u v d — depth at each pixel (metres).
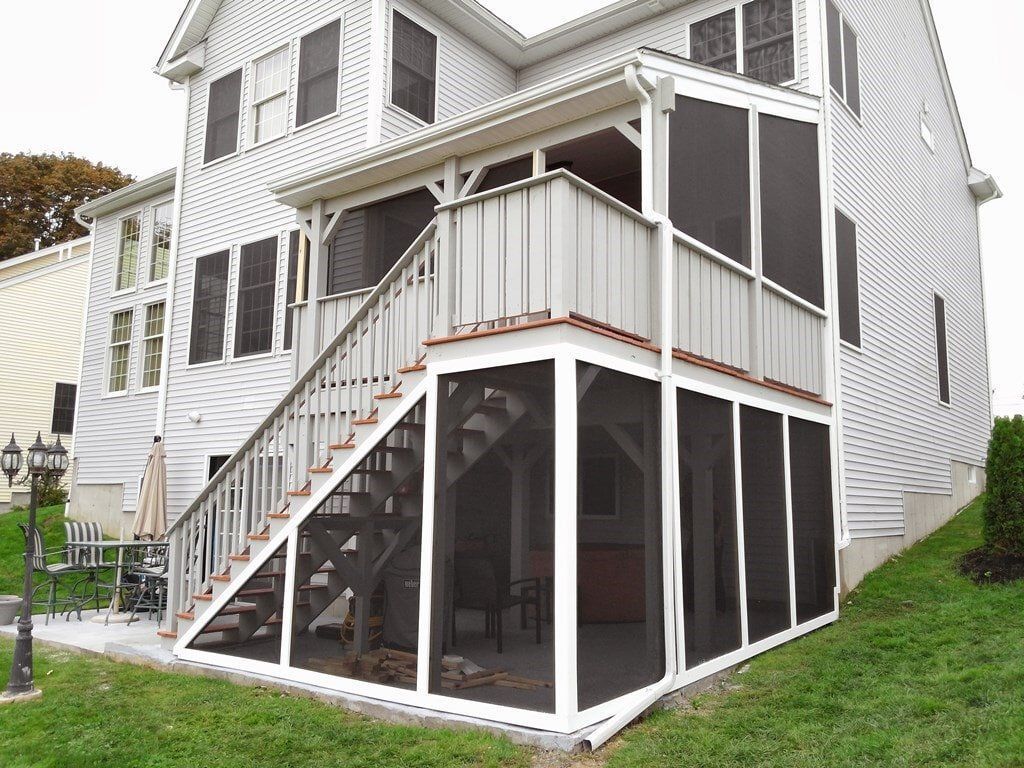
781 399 7.69
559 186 4.93
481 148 7.81
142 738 4.84
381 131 10.68
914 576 9.00
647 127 6.33
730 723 4.86
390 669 5.61
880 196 11.05
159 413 13.05
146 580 9.41
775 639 6.97
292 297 11.42
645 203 6.21
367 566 6.28
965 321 15.33
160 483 11.03
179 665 6.46
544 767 4.14
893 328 11.18
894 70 12.20
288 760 4.43
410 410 5.64
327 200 9.27
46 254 21.48
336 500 6.91
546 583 7.72
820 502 8.38
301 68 11.75
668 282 5.85
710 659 5.99
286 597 6.02
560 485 4.57
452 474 6.11
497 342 5.01
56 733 4.97
